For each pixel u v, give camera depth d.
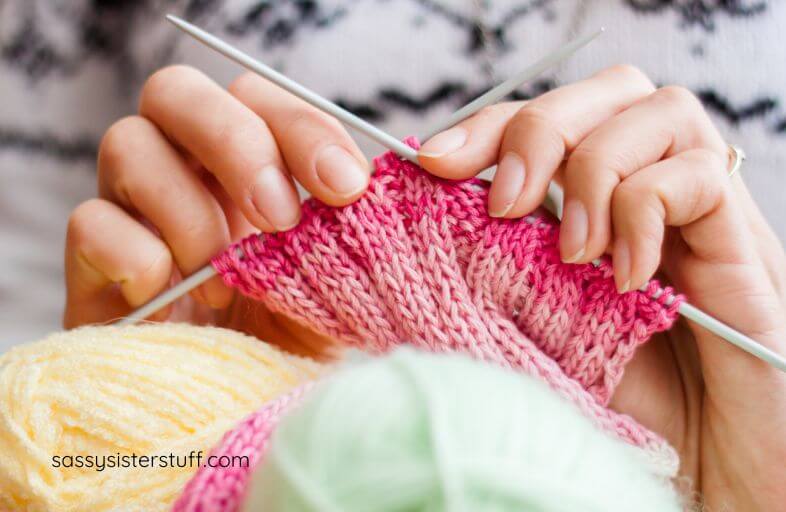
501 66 1.05
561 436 0.30
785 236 1.05
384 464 0.28
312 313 0.67
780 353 0.66
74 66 1.16
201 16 1.09
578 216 0.61
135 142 0.73
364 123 0.65
